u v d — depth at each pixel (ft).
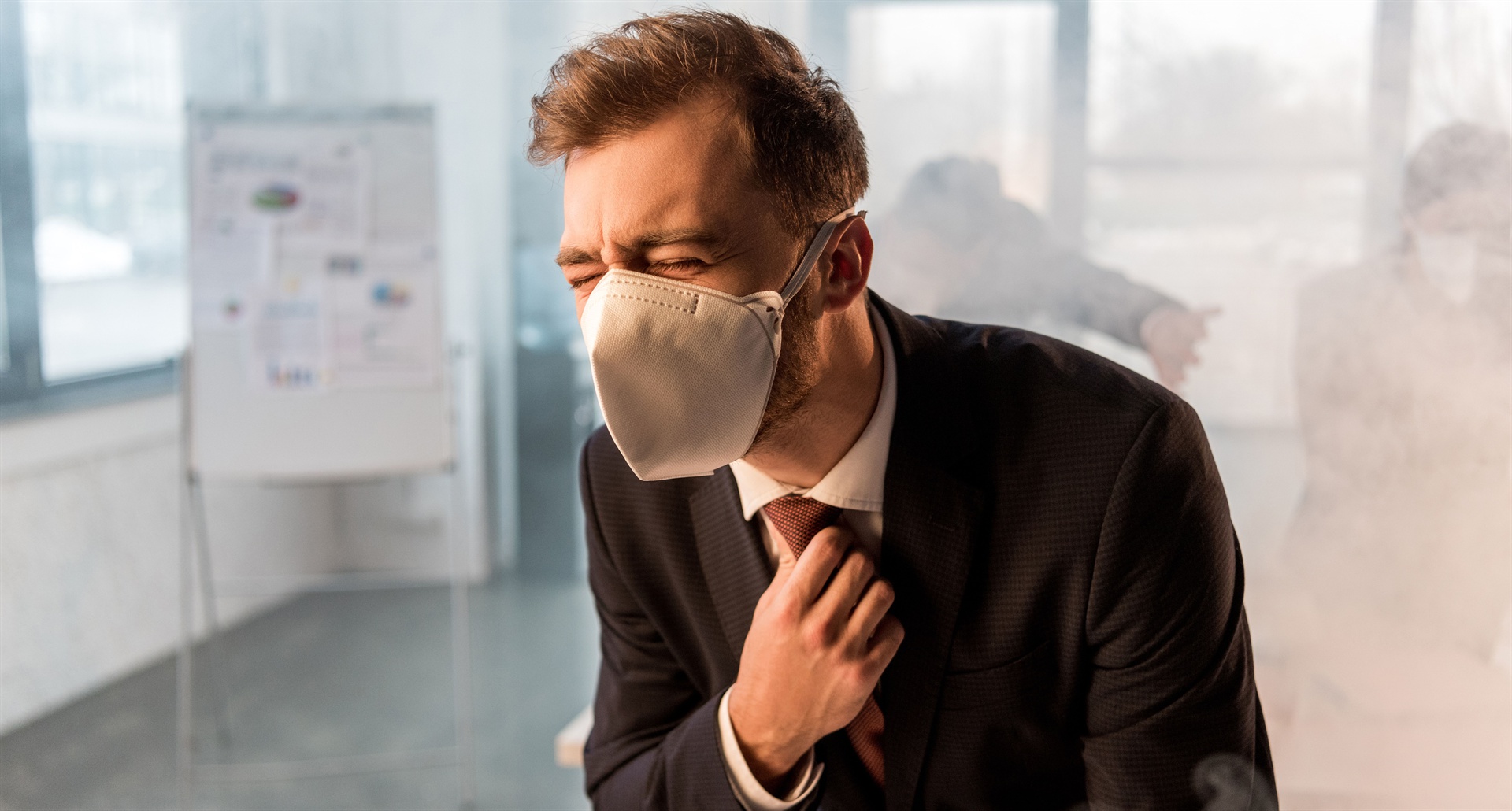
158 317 12.07
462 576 9.64
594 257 2.42
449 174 13.76
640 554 3.19
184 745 8.67
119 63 11.57
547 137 2.40
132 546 11.24
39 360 10.27
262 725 10.13
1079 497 2.67
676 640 3.23
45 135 10.54
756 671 2.70
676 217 2.29
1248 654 2.83
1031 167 10.41
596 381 2.34
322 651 11.97
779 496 2.86
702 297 2.32
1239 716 2.75
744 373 2.37
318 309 9.80
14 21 10.29
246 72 13.03
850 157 2.60
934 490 2.74
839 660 2.61
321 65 13.48
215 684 10.16
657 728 3.33
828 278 2.57
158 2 12.10
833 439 2.76
